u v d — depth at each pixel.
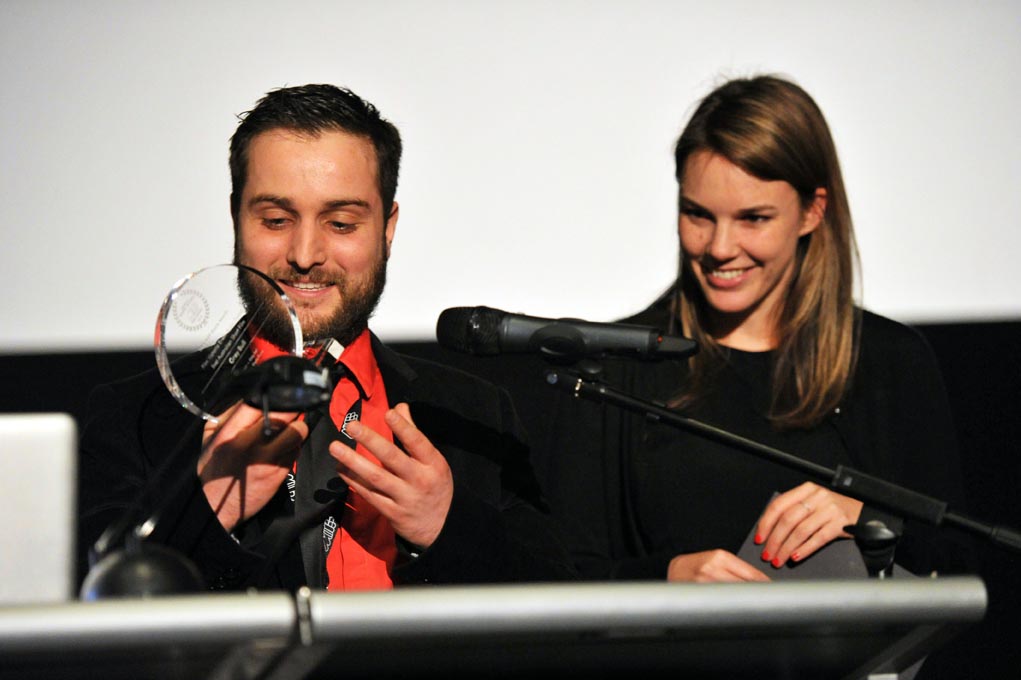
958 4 4.98
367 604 1.80
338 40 4.87
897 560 3.21
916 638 2.08
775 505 2.95
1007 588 5.28
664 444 3.37
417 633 1.81
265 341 2.58
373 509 2.94
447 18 4.91
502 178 4.92
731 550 3.28
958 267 4.97
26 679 1.88
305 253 2.85
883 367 3.46
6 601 2.17
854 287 3.52
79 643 1.73
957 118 4.98
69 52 4.77
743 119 3.22
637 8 4.95
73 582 2.25
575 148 4.94
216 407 2.60
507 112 4.93
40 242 4.76
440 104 4.91
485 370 4.95
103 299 4.77
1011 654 5.25
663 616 1.88
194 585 2.04
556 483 3.40
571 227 4.93
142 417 2.98
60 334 4.77
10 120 4.75
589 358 2.66
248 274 2.55
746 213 3.22
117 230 4.77
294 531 2.77
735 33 4.95
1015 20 4.98
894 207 4.97
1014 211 4.98
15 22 4.75
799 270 3.51
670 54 4.95
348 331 3.01
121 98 4.78
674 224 4.92
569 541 3.33
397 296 4.89
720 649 2.09
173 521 2.70
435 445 3.15
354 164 2.91
